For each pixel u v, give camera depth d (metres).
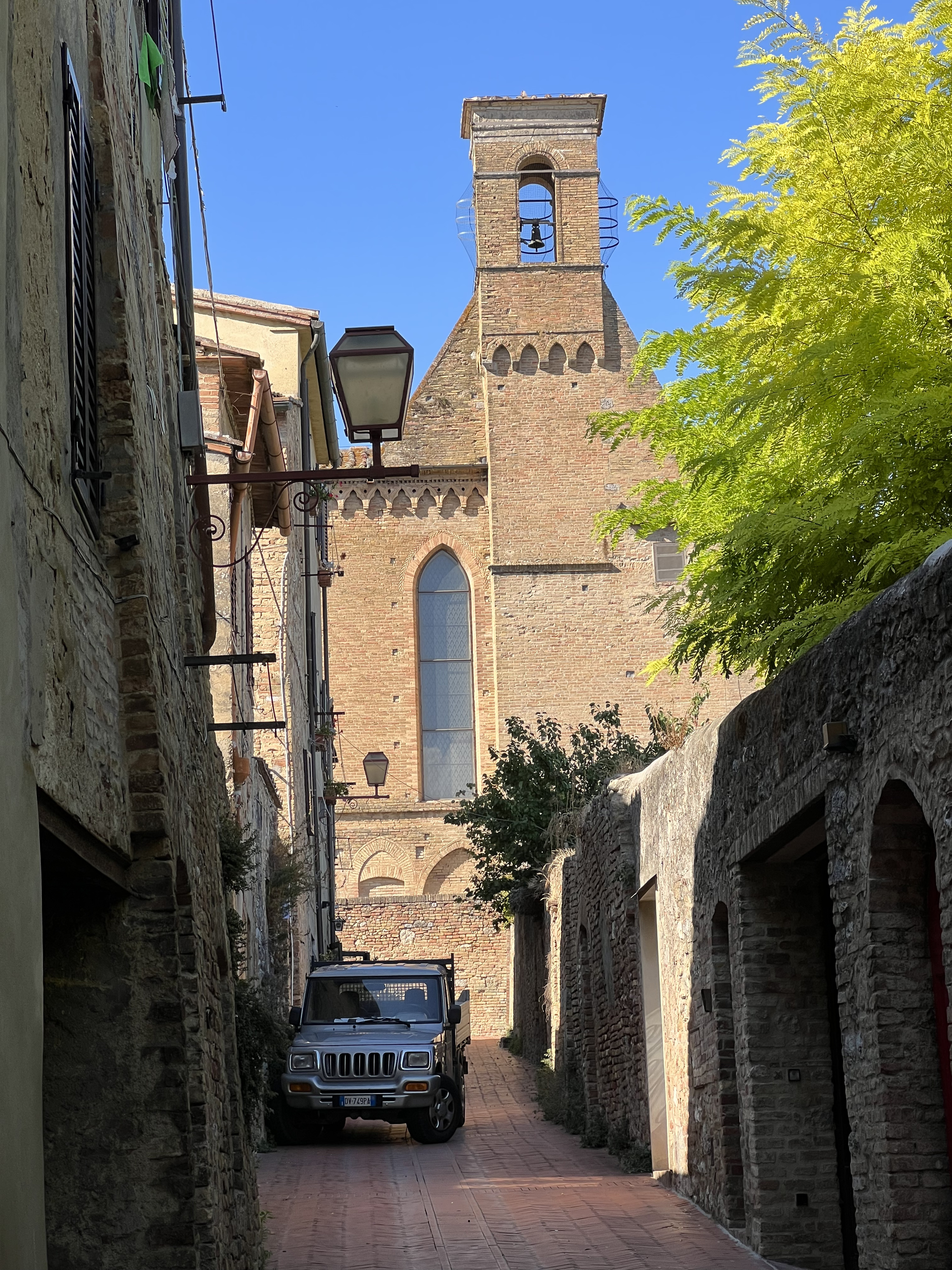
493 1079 25.86
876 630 7.00
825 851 9.75
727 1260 9.84
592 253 49.88
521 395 49.00
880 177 9.52
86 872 6.42
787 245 9.71
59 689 5.38
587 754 29.48
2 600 4.36
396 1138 18.48
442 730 48.28
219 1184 7.54
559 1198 12.89
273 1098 17.58
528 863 28.25
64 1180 6.85
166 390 9.33
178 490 9.64
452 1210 12.40
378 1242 11.00
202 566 11.36
